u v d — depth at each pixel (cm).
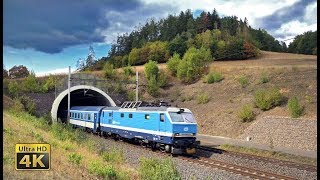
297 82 4044
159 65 7938
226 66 6191
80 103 6084
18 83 5522
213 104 4272
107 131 3544
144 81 5978
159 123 2594
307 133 2753
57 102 4725
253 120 3419
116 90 5381
